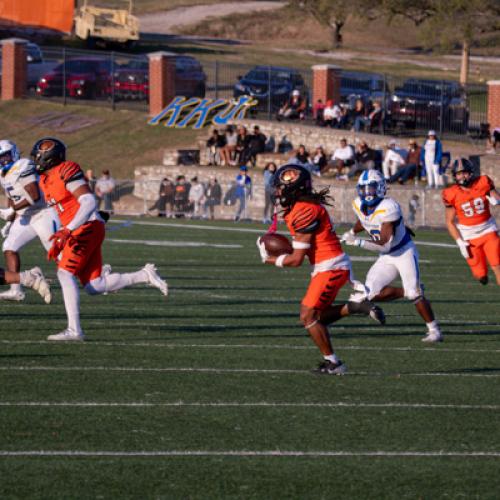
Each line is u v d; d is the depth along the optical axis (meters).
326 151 129.38
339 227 98.06
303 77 149.25
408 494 20.94
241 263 66.38
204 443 24.06
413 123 132.62
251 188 105.00
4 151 41.81
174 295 50.25
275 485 21.27
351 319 44.59
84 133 144.25
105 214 36.00
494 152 122.38
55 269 59.44
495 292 55.81
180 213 107.88
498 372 33.44
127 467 22.19
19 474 21.55
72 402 27.56
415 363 34.56
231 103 143.00
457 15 191.88
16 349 34.72
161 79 147.00
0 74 159.12
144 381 30.38
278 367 33.06
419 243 85.62
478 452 23.94
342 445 24.20
